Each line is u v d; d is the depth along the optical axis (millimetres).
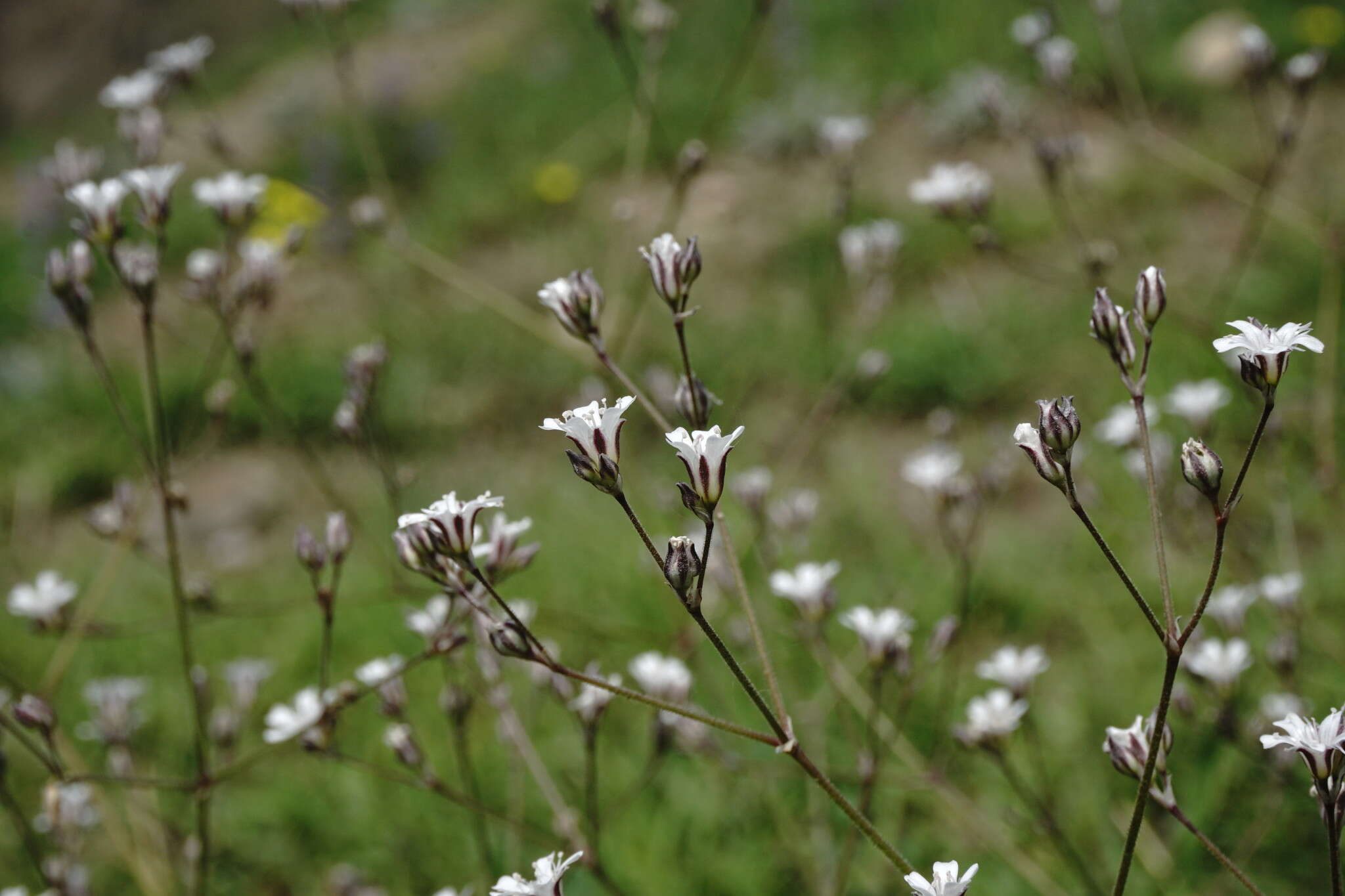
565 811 3834
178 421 9547
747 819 4898
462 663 4129
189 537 8281
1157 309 2551
